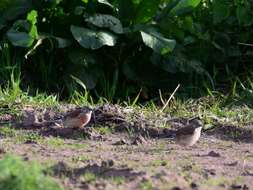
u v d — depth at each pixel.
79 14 14.66
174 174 8.22
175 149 10.46
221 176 8.58
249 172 8.92
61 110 12.59
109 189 7.52
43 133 11.24
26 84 14.48
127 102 14.65
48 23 14.96
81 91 14.63
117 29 14.54
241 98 14.62
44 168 8.06
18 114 12.20
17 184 6.43
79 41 14.09
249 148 10.99
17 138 10.73
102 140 11.10
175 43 14.61
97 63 14.91
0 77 14.12
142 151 10.15
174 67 15.09
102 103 14.01
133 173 8.16
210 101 14.41
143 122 12.16
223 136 11.98
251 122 12.90
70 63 14.73
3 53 14.33
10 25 14.87
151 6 14.95
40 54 14.74
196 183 7.95
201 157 9.82
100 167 8.48
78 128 11.33
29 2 14.89
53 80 14.79
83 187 7.59
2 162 6.60
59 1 14.78
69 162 8.91
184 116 13.04
